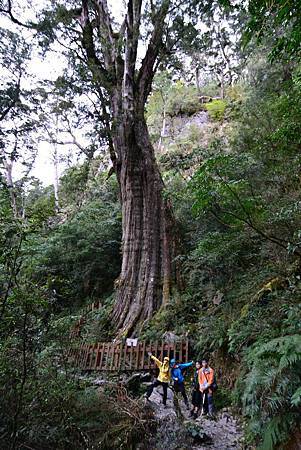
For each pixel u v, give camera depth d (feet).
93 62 46.24
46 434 13.35
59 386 15.75
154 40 47.73
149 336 36.24
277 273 25.96
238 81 91.97
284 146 27.68
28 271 13.92
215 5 45.96
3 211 13.12
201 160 35.99
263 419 12.92
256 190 26.23
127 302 42.80
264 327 20.61
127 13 45.78
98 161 85.97
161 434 16.88
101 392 19.63
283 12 13.79
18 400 12.94
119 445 15.44
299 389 11.04
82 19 49.19
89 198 71.67
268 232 25.57
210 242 29.60
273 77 43.78
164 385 24.17
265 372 12.98
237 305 29.25
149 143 48.06
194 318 36.11
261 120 37.27
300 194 25.63
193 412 22.07
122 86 46.39
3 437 12.37
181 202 45.27
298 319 16.85
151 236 44.65
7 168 65.67
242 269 32.27
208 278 37.83
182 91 103.19
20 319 12.62
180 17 46.29
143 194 46.62
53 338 15.58
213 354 28.60
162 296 41.65
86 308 48.06
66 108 45.44
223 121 80.28
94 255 57.67
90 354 34.04
